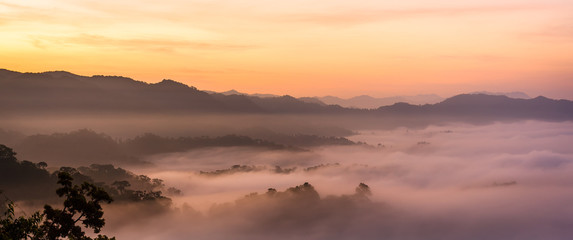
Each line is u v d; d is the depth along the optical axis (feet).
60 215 78.74
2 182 437.99
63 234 78.79
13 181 447.01
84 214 81.41
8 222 69.21
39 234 73.26
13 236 68.64
